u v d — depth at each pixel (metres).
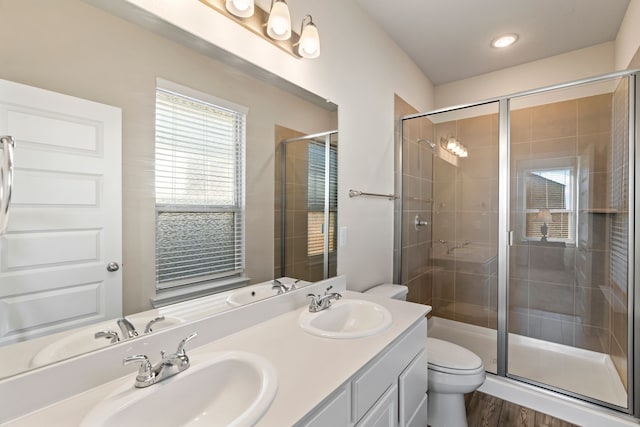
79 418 0.70
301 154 1.59
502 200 2.32
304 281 1.61
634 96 1.75
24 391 0.71
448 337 2.63
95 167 0.86
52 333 0.78
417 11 2.07
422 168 2.67
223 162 1.22
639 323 1.72
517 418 1.85
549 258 2.31
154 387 0.79
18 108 0.72
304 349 1.05
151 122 0.99
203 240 1.15
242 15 1.20
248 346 1.08
